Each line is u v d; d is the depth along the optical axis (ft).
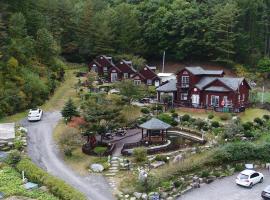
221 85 210.59
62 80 270.67
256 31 355.15
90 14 341.62
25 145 155.74
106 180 131.34
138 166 140.36
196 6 371.97
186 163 138.62
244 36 344.69
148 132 167.63
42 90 224.53
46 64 263.29
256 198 124.26
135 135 176.86
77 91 244.83
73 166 141.28
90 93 233.35
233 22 340.59
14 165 136.67
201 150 153.17
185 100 220.84
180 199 122.11
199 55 353.10
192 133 177.78
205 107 208.13
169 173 131.85
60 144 158.81
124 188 124.36
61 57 328.49
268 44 359.66
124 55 330.13
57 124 184.65
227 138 166.09
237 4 359.46
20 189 118.21
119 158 146.51
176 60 360.07
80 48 337.11
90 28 338.54
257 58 340.39
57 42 313.53
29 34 274.57
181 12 352.69
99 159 145.38
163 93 224.74
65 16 339.77
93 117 157.58
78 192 113.19
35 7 294.66
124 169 138.82
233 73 331.36
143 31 364.79
